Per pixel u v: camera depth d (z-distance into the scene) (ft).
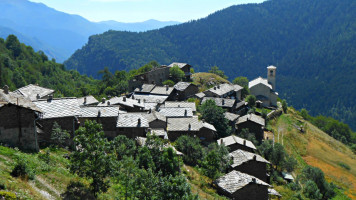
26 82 494.18
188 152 174.70
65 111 134.62
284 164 210.59
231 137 204.85
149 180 83.56
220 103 297.94
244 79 508.94
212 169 145.69
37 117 110.73
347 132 476.13
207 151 181.47
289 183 189.88
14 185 70.23
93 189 86.74
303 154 282.15
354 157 304.91
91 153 82.94
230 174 145.28
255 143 232.12
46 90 221.66
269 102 405.80
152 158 125.29
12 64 530.68
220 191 139.74
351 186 233.14
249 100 363.35
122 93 427.33
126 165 100.99
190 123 208.95
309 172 216.33
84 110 165.17
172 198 79.71
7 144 99.09
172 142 194.18
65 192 81.25
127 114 178.29
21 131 103.96
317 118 516.73
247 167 163.32
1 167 77.82
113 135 169.37
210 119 235.61
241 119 264.31
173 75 419.13
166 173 122.42
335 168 264.31
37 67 621.72
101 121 166.20
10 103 100.99
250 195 135.03
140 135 172.14
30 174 80.18
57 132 124.36
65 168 100.37
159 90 314.96
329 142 334.44
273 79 453.99
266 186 137.49
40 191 75.87
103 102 231.30
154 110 226.38
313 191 181.78
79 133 85.20
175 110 230.89
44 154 99.55
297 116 412.57
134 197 84.38
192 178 146.10
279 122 345.72
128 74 553.64
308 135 330.34
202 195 125.18
